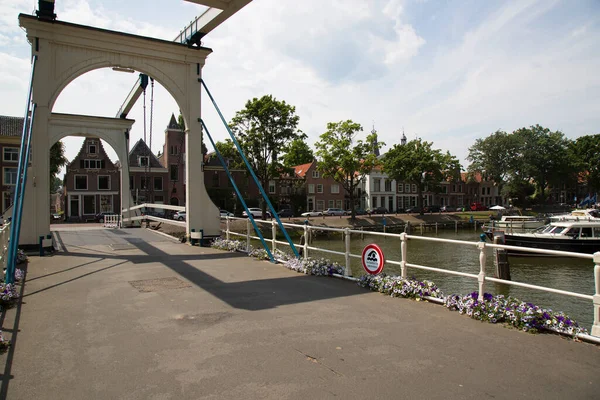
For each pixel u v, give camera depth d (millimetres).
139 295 6020
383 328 4531
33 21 9828
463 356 3736
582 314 10953
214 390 3059
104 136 20078
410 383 3182
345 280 7188
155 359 3641
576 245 21797
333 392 3029
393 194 66812
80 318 4867
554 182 68500
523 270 18438
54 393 3014
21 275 7004
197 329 4465
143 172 43375
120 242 12789
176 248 11469
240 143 36906
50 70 10188
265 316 4973
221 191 47656
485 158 73062
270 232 33469
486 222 46844
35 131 10031
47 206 10203
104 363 3551
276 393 3012
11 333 4324
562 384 3180
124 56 11195
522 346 3992
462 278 15789
